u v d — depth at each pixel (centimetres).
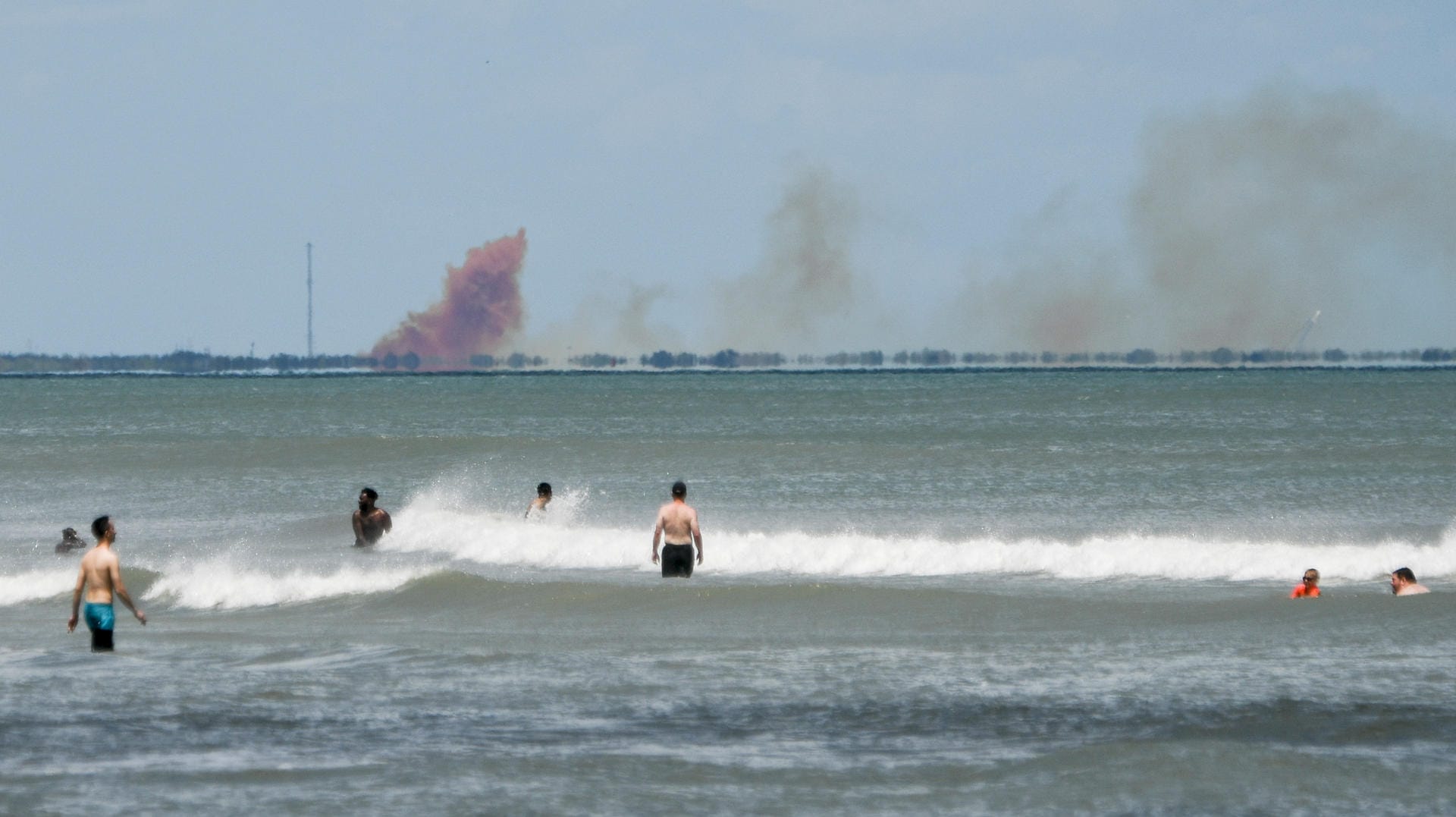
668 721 4350
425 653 5672
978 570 8325
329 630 6619
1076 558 8306
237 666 5419
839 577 8231
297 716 4431
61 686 4972
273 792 3456
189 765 3738
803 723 4300
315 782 3550
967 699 4616
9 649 6034
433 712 4503
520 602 7256
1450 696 4441
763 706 4556
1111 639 5816
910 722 4288
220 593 7869
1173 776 3519
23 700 4703
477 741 4056
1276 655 5294
